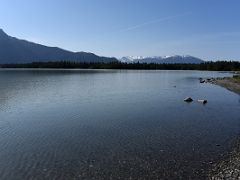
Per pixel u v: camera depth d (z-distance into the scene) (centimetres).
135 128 2686
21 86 7488
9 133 2514
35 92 5962
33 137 2378
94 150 2030
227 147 2077
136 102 4434
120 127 2728
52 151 2009
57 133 2508
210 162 1762
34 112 3562
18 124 2877
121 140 2278
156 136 2397
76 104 4234
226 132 2534
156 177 1554
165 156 1891
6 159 1850
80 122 2956
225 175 1538
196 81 9994
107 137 2369
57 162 1794
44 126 2784
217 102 4481
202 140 2270
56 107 3953
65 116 3284
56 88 6900
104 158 1862
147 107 3928
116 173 1616
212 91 6334
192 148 2058
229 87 7369
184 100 4616
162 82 9369
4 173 1628
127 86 7606
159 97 5109
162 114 3400
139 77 12662
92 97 5106
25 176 1587
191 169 1656
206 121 3008
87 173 1620
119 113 3462
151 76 13825
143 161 1800
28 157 1889
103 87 7250
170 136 2397
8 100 4703
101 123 2908
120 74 15938
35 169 1684
